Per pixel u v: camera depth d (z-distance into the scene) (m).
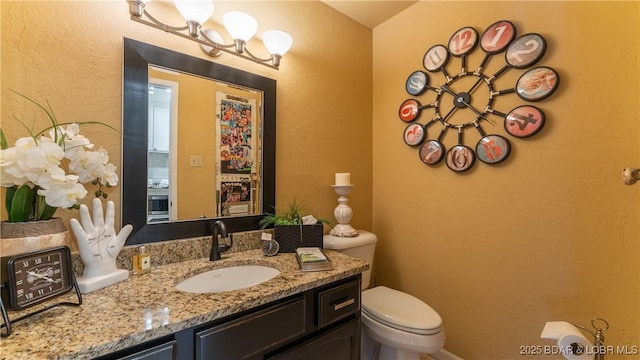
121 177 1.04
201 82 1.25
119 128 1.04
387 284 1.93
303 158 1.64
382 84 2.00
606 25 1.10
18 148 0.69
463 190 1.55
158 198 1.13
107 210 0.92
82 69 0.97
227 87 1.33
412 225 1.80
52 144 0.73
